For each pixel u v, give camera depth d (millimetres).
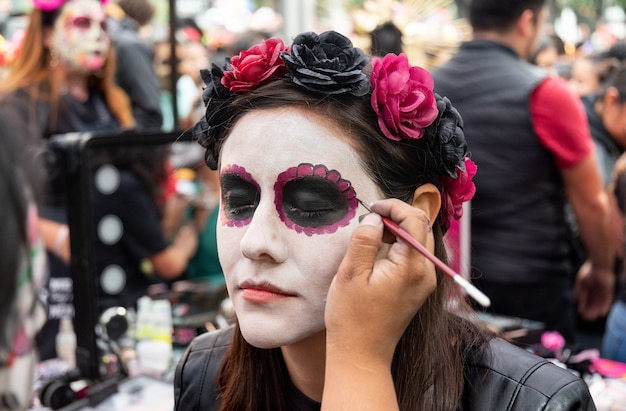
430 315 1032
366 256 891
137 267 2105
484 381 1030
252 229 951
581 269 2758
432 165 1006
